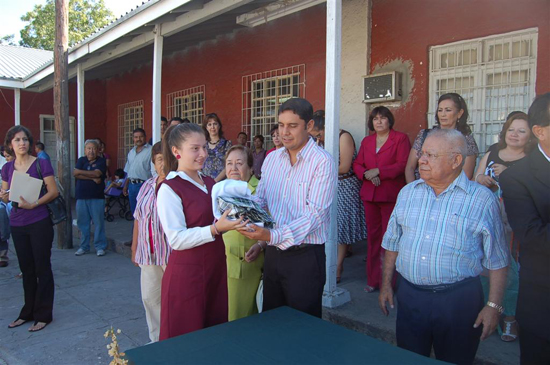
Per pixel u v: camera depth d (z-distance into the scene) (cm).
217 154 471
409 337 211
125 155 1134
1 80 1012
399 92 521
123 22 589
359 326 331
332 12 356
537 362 187
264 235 209
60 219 388
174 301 221
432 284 201
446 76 486
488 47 454
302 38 643
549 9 405
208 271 225
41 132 1243
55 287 498
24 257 381
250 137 745
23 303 451
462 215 197
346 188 433
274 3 577
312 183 229
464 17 465
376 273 397
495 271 201
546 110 178
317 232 236
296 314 198
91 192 641
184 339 171
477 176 318
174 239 212
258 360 153
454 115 329
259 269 300
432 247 200
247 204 206
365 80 545
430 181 204
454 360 203
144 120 1030
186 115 894
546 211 179
